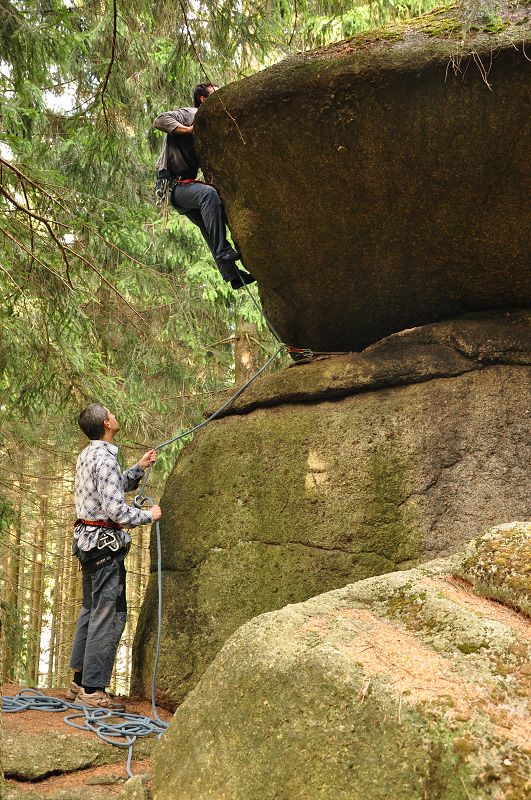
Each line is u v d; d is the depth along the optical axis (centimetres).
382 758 189
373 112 373
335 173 399
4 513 850
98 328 798
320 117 383
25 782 296
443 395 407
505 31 350
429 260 420
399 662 211
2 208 634
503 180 376
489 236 398
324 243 430
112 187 870
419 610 235
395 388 425
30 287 629
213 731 230
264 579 418
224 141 417
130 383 951
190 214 502
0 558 1211
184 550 448
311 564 407
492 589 239
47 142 791
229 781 215
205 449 467
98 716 362
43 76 691
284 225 432
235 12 520
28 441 873
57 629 1664
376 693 200
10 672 1091
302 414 443
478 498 384
